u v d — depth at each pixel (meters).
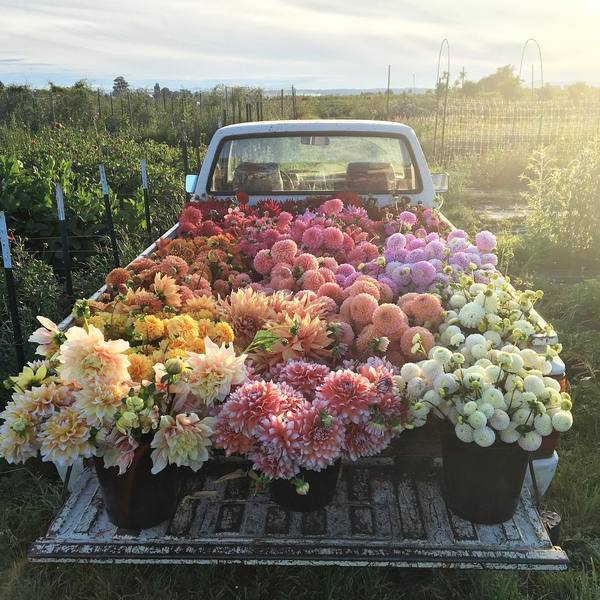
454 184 13.10
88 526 2.32
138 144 17.27
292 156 5.04
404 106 30.25
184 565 2.78
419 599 2.70
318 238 3.95
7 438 2.26
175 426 2.14
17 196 7.45
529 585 2.80
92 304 2.89
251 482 2.55
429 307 2.81
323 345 2.62
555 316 5.82
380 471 2.62
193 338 2.47
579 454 3.71
